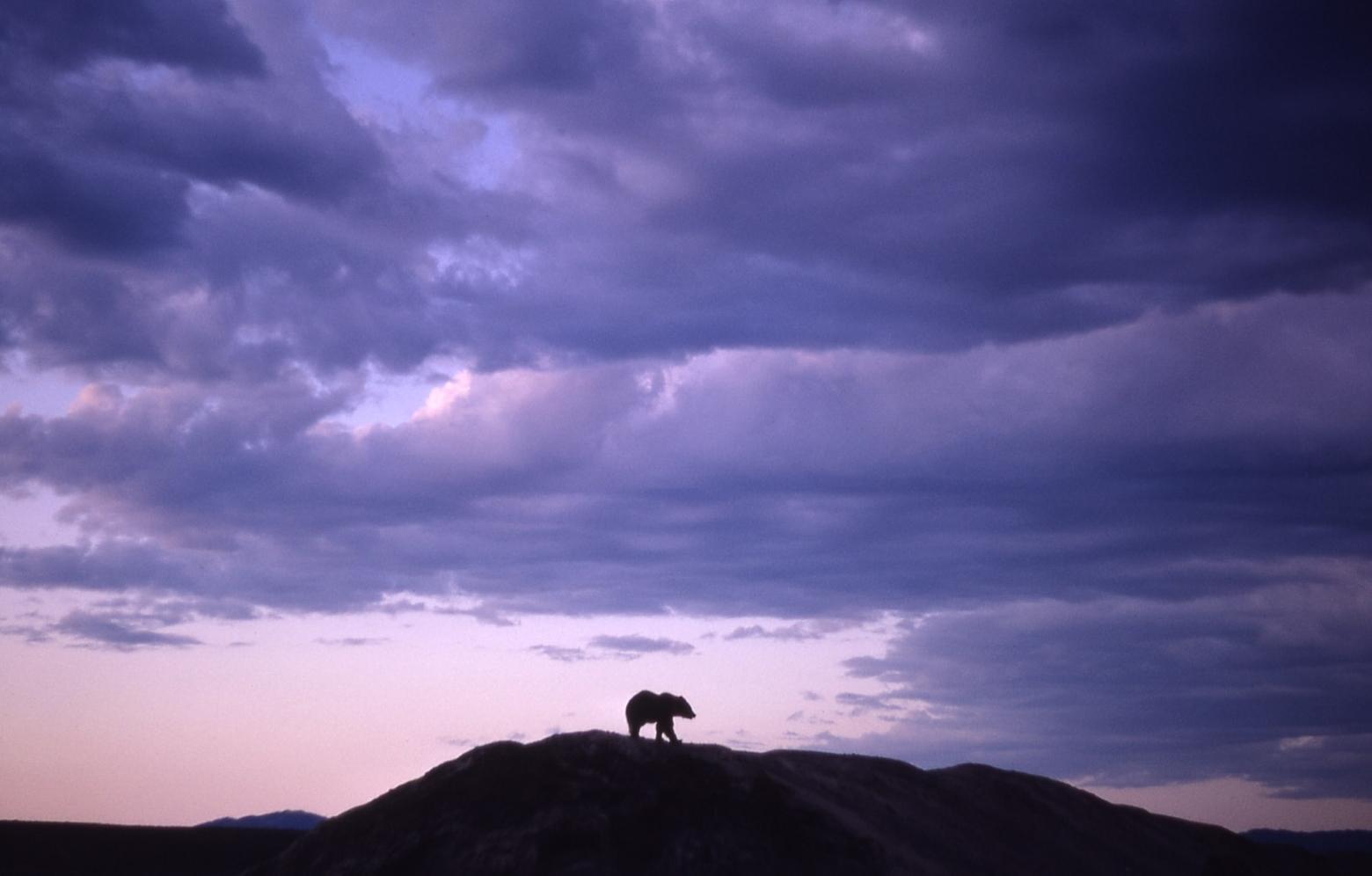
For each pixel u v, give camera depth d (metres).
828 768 56.19
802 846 44.47
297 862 44.12
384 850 43.31
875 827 49.94
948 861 49.91
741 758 50.22
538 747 47.56
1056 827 60.41
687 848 42.56
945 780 60.56
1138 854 61.56
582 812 43.62
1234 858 59.09
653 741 48.72
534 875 41.19
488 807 44.28
